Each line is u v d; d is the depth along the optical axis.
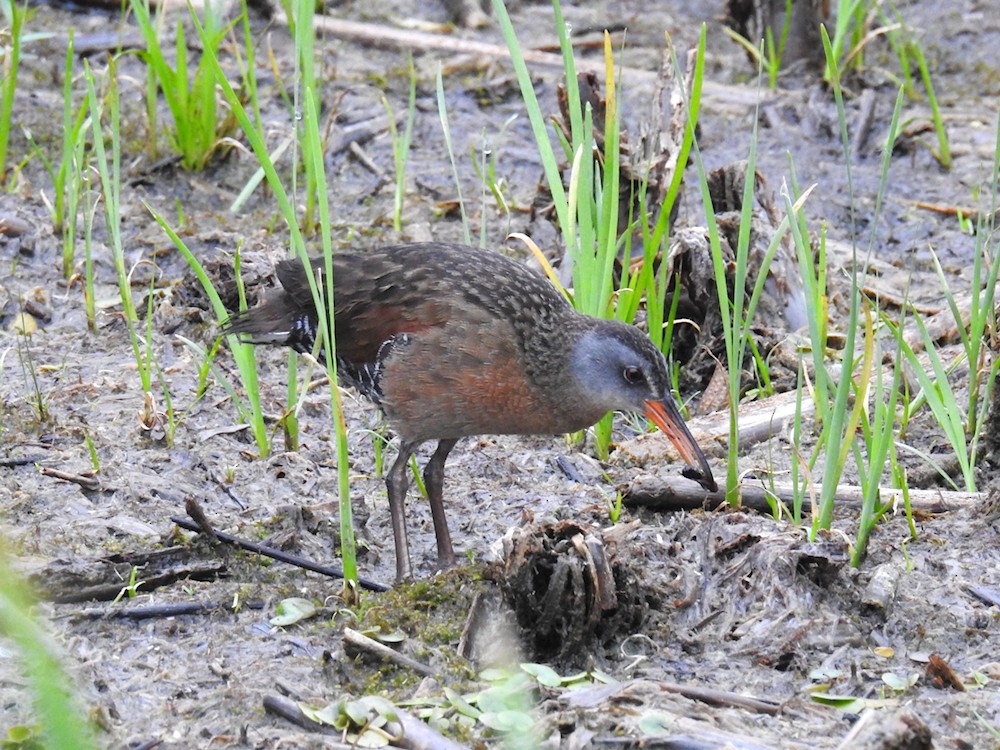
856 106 16.94
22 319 12.74
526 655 8.25
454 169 11.17
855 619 8.56
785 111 16.91
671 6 20.09
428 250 9.71
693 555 9.21
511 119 14.20
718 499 10.13
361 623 8.37
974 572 9.18
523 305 9.38
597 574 8.10
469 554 9.70
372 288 9.48
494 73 17.81
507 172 15.91
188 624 8.57
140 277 13.52
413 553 9.79
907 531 9.69
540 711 7.58
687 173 15.64
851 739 7.00
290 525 9.69
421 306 9.33
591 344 9.47
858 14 17.61
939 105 17.22
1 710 7.47
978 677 8.02
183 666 8.12
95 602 8.74
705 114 16.89
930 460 10.19
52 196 14.77
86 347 12.44
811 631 8.38
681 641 8.39
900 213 15.05
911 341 12.38
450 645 8.20
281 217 14.86
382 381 9.46
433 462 9.77
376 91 17.30
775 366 12.12
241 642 8.38
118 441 10.85
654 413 9.64
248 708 7.63
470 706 7.57
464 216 11.28
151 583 8.91
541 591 8.20
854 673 8.02
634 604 8.43
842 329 12.76
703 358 12.38
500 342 9.27
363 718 7.35
